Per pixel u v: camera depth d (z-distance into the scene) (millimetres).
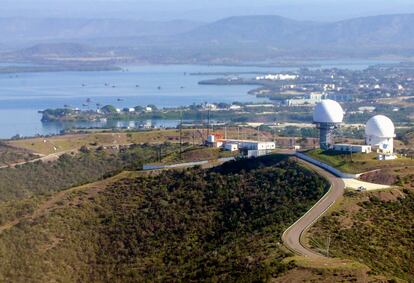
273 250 190625
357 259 182500
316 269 170000
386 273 175750
